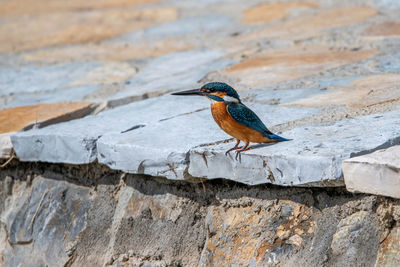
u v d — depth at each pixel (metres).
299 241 6.10
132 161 7.20
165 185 7.39
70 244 7.95
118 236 7.58
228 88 6.39
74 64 13.09
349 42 12.02
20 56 14.27
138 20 16.94
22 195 8.87
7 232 8.93
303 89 9.30
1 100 10.83
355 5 15.43
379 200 5.66
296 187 6.26
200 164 6.69
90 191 8.16
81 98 10.48
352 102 8.20
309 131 6.96
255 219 6.50
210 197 7.01
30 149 8.33
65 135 7.90
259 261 6.26
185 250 7.03
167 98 9.70
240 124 6.23
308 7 15.99
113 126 8.28
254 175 6.26
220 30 14.84
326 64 10.66
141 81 11.17
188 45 13.81
